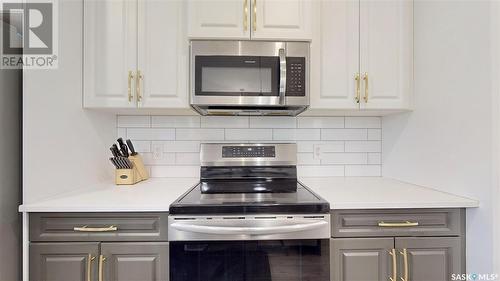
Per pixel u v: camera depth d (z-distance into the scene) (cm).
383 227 129
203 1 154
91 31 158
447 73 142
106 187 164
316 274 123
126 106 159
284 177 183
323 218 125
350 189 158
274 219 123
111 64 158
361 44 166
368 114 193
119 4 159
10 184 123
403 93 167
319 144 200
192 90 153
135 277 124
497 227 118
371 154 202
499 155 117
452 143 139
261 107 164
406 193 145
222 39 155
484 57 122
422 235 129
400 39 167
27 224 123
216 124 197
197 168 196
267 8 156
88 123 163
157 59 160
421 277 129
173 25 160
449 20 140
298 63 156
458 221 130
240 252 123
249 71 155
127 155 179
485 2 121
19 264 125
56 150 138
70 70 147
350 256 128
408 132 174
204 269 122
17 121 127
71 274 123
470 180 129
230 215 123
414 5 167
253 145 183
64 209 122
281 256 123
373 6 167
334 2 166
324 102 165
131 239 124
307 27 156
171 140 196
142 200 130
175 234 122
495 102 118
